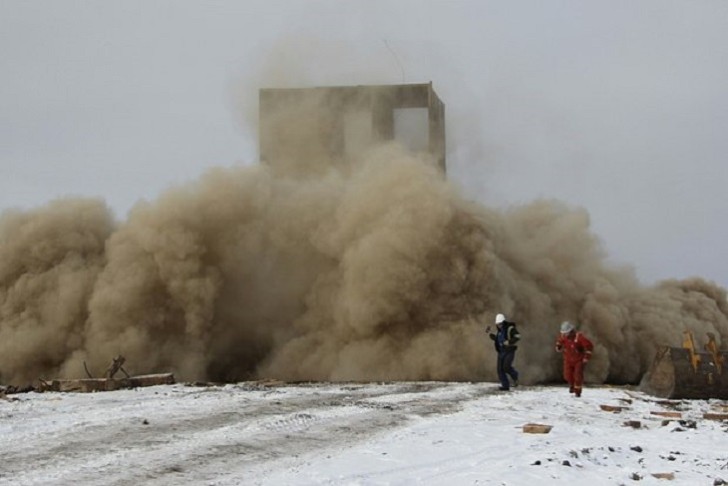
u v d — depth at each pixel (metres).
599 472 11.50
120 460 11.49
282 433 14.12
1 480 10.13
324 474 10.71
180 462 11.41
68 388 23.80
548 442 13.50
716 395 21.47
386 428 14.90
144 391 22.34
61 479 10.23
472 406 18.56
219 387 23.84
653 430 15.80
